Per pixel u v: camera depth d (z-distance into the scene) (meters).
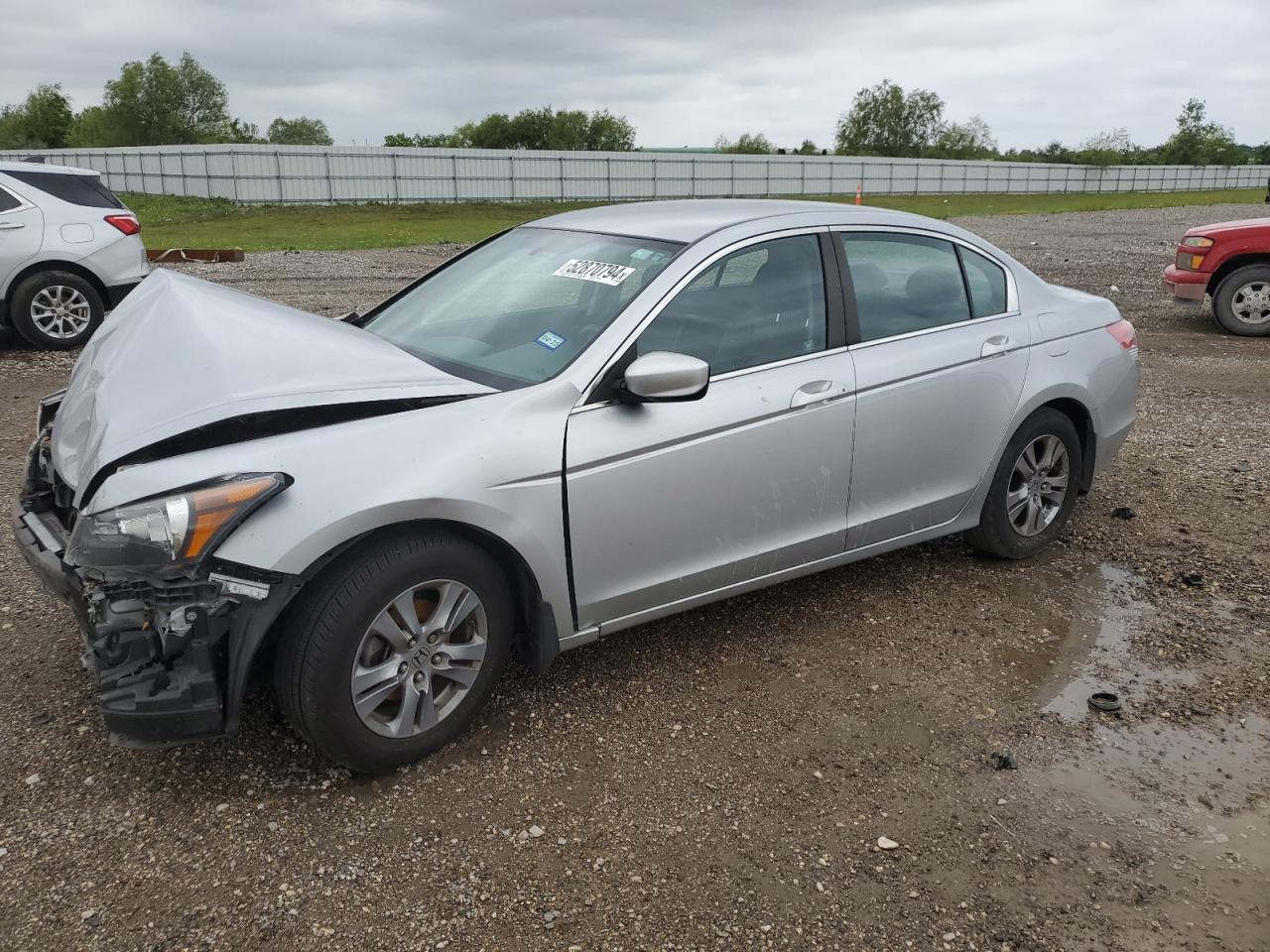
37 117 100.81
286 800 2.91
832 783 3.04
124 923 2.43
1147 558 4.77
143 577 2.63
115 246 9.80
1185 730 3.36
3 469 5.79
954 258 4.30
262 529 2.64
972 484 4.29
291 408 2.83
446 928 2.44
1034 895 2.58
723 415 3.43
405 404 3.00
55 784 2.95
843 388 3.74
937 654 3.86
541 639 3.23
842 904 2.54
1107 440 4.80
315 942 2.39
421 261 19.06
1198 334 10.87
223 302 3.45
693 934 2.44
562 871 2.65
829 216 3.96
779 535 3.71
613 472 3.21
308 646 2.78
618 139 102.75
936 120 109.06
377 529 2.86
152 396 2.96
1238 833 2.84
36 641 3.77
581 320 3.46
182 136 92.25
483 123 100.44
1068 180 72.12
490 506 2.96
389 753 2.98
